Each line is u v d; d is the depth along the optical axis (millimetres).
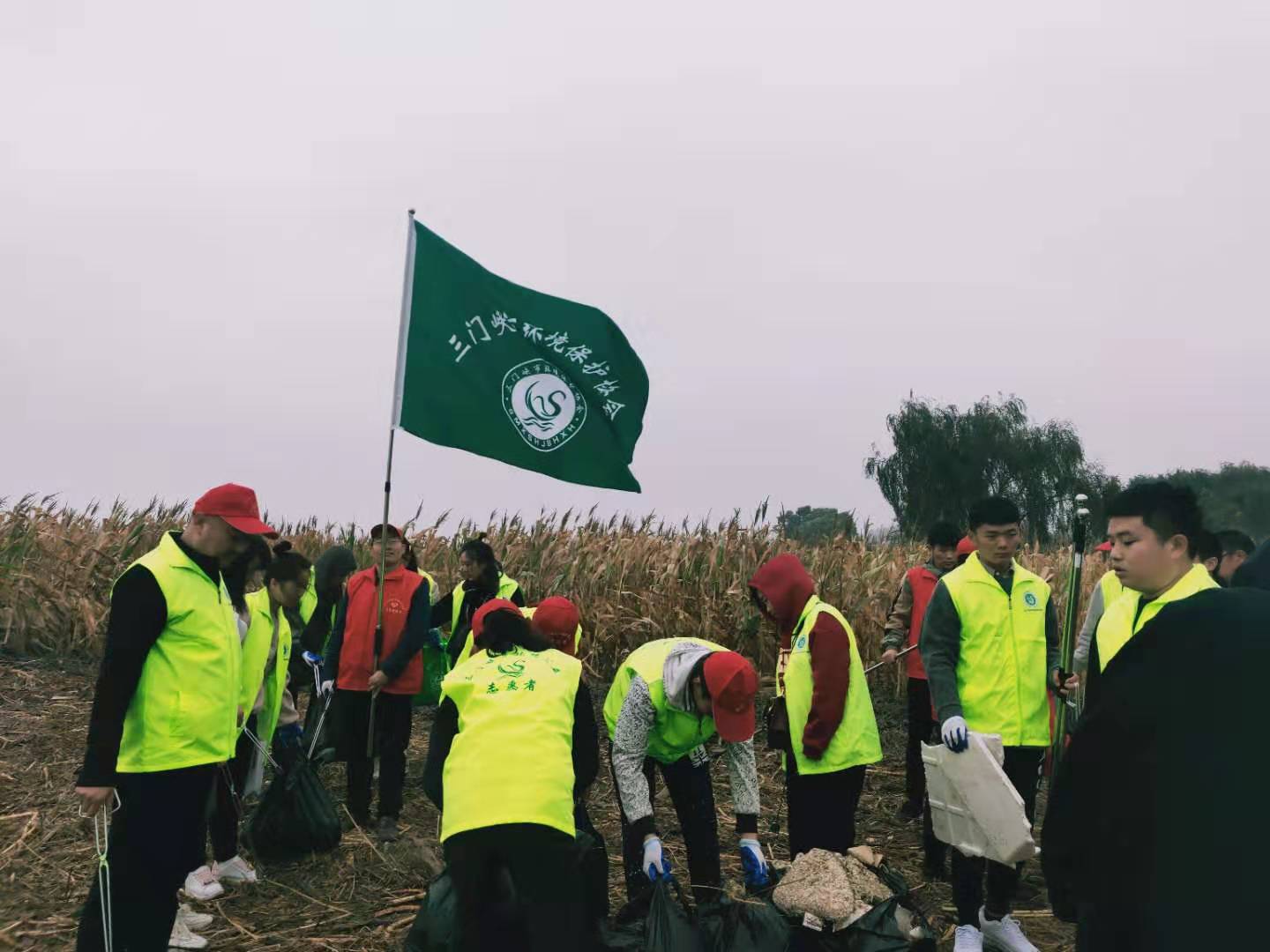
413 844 5824
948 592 4688
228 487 3781
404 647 5867
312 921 4879
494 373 6449
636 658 4324
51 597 10484
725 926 3742
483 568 6719
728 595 10648
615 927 3805
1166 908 1842
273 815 5539
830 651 4527
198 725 3635
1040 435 39438
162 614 3574
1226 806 1849
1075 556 4895
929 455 40219
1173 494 3098
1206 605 2043
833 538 12195
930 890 5480
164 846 3596
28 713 8297
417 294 6387
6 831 5863
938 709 4465
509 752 3492
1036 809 7031
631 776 4082
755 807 4309
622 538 12828
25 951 4434
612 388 6715
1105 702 2100
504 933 3488
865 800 7336
